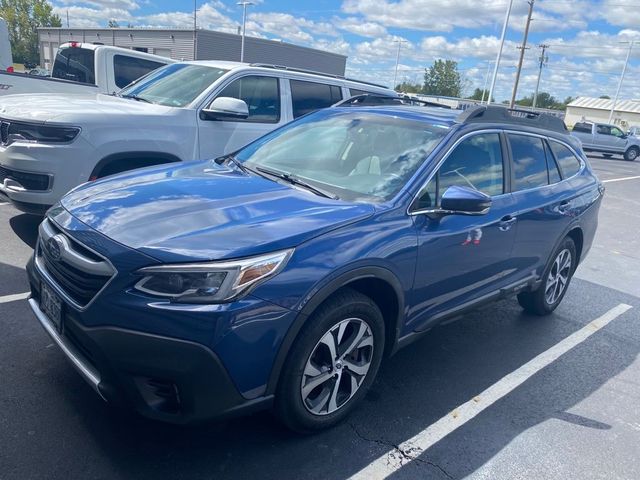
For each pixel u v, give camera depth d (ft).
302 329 8.95
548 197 15.03
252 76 21.66
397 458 9.77
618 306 19.49
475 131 12.94
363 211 10.11
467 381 12.85
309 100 23.58
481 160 13.00
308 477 9.02
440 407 11.59
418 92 306.55
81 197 10.38
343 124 13.70
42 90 29.45
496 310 17.66
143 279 8.02
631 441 11.23
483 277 13.03
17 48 228.63
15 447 8.83
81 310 8.29
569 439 11.02
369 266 9.57
